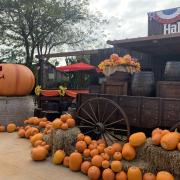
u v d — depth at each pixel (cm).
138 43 614
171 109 387
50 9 1505
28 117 695
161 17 827
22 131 573
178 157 315
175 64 432
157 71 808
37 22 1543
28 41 1580
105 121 454
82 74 1004
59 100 748
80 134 423
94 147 395
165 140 323
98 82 907
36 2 1485
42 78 1030
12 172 368
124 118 424
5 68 690
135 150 358
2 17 1518
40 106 770
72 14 1638
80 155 380
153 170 333
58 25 1595
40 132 562
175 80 430
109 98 456
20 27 1520
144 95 449
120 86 472
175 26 801
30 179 345
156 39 561
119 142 435
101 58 1030
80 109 489
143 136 354
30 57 1573
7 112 659
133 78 464
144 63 828
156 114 402
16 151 466
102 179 350
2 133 623
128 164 346
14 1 1473
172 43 607
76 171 377
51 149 441
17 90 697
